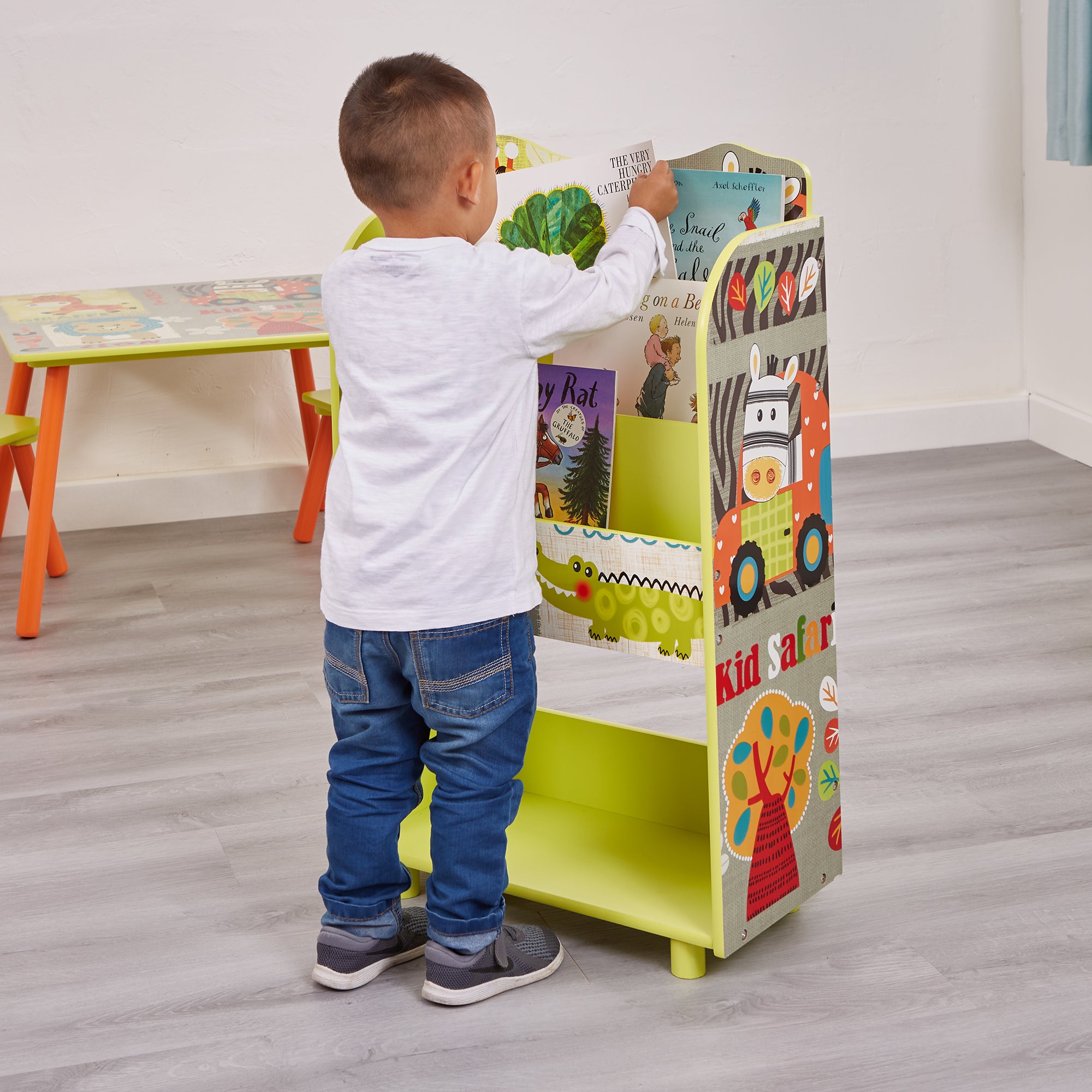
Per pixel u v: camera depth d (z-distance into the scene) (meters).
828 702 1.63
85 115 3.25
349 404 1.43
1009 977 1.54
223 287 3.31
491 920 1.51
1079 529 3.13
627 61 3.54
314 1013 1.52
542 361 1.58
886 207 3.77
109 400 3.41
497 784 1.46
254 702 2.39
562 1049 1.44
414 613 1.38
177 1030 1.50
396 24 3.38
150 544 3.31
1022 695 2.29
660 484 1.52
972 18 3.69
